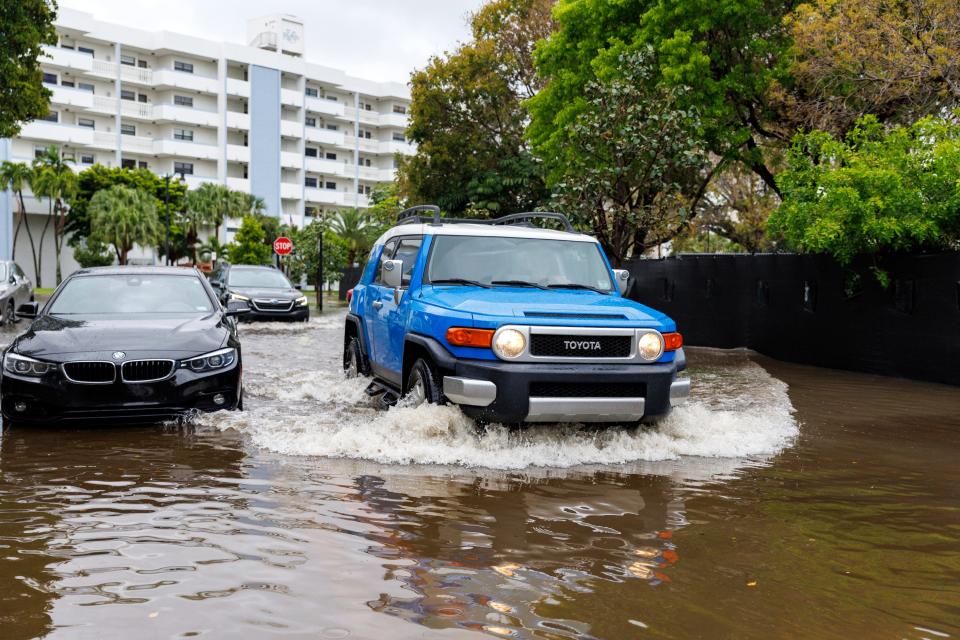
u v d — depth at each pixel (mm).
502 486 4680
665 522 4020
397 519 3961
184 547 3488
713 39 19734
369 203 90625
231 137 80875
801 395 9055
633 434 5977
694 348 16000
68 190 65250
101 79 73688
